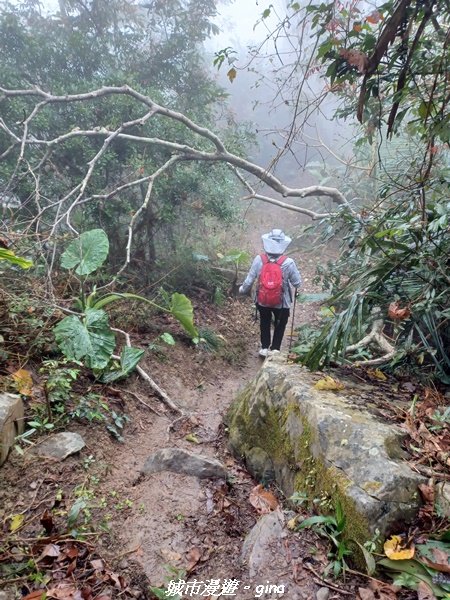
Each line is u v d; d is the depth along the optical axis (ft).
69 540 6.75
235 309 21.97
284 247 15.85
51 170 17.70
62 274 14.70
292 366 10.25
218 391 14.73
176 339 16.17
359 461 6.70
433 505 6.15
